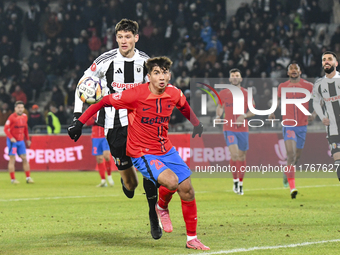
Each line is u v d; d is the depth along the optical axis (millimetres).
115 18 35562
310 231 8758
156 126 7270
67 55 34500
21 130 19688
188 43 34219
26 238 8289
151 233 7941
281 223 9680
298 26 35312
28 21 36000
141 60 8773
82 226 9500
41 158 25719
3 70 34031
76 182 20141
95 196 15023
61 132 28125
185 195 7180
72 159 25547
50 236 8461
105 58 8703
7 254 7016
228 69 32156
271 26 34250
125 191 9531
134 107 7250
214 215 10805
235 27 34594
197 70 32281
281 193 15742
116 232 8828
